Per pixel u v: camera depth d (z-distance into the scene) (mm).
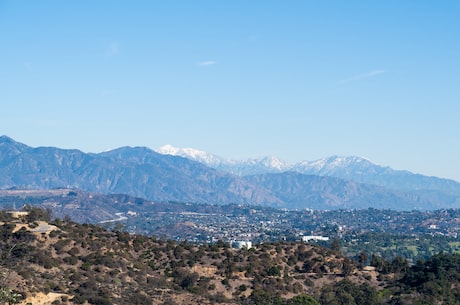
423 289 106750
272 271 110062
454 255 124188
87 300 77375
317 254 124062
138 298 83000
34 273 82250
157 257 110875
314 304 98125
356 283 113312
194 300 90062
